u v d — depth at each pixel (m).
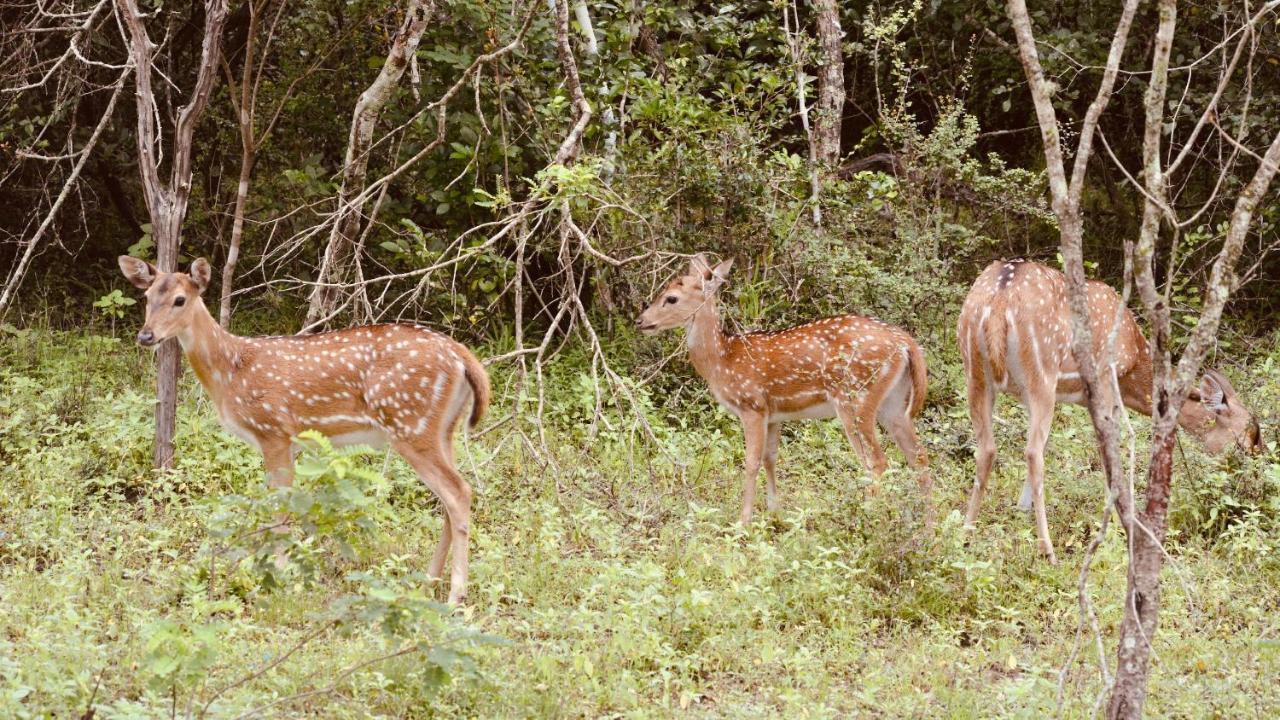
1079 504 9.59
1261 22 12.96
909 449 9.72
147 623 6.27
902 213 12.45
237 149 14.34
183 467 9.43
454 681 6.18
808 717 6.25
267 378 8.13
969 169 12.44
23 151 11.74
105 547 7.98
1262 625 7.79
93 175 14.70
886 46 14.75
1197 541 9.11
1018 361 9.08
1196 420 10.01
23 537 8.27
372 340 8.08
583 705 6.30
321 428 8.21
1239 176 14.37
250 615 7.37
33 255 14.38
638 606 7.18
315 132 14.06
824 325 9.69
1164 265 14.62
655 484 9.61
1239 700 6.52
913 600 8.00
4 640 6.35
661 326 9.92
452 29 12.05
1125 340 9.70
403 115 12.48
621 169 11.82
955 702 6.58
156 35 14.06
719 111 12.20
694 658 7.02
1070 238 5.56
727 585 7.95
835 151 13.59
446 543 8.00
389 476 9.39
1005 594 8.20
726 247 12.05
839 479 9.44
